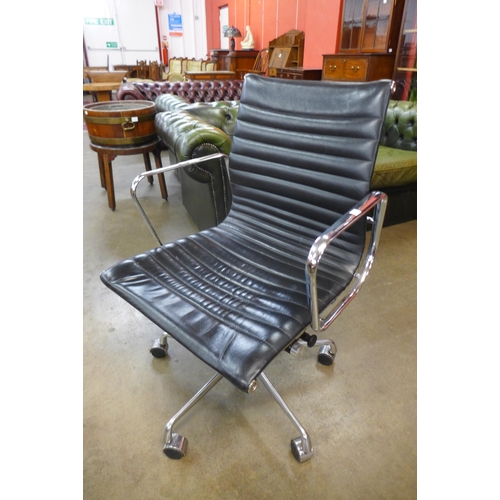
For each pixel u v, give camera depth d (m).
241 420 1.13
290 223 1.17
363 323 1.53
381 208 0.92
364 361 1.35
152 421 1.13
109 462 1.01
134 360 1.36
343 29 3.70
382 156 2.18
